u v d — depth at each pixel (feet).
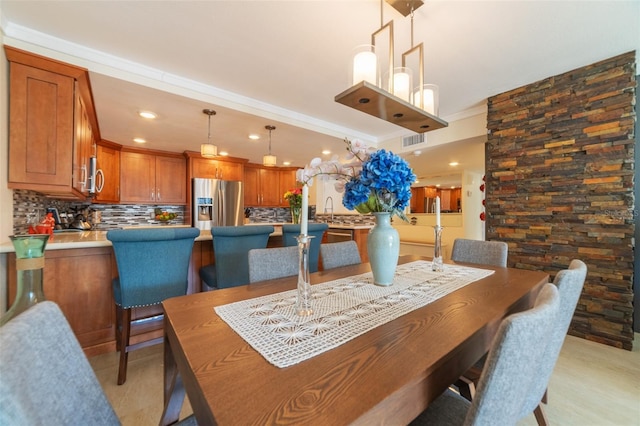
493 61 7.57
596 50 7.07
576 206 7.92
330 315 3.05
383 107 5.20
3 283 5.79
